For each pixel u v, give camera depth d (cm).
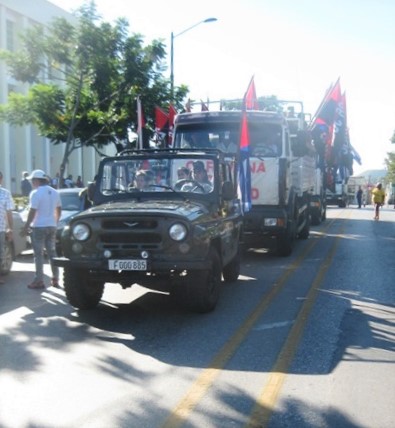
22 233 978
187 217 741
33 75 1969
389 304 870
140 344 657
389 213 3547
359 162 3105
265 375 554
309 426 443
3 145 3297
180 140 1333
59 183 1916
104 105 2025
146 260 732
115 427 440
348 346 650
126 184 880
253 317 780
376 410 473
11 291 970
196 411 470
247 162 1145
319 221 2419
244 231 1296
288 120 1510
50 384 530
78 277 789
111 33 1866
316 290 974
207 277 774
